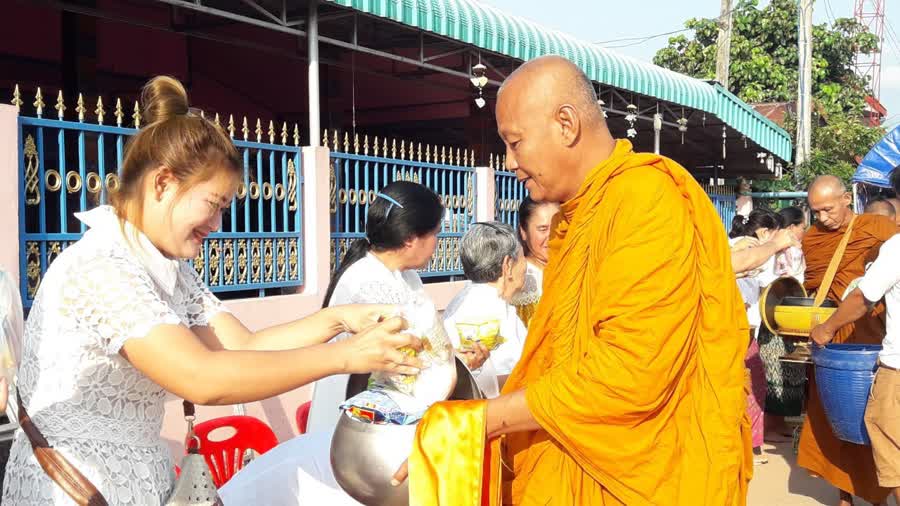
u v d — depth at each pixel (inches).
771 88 860.0
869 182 304.7
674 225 69.1
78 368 63.1
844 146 697.0
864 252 195.2
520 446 80.7
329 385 108.4
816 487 195.9
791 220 247.3
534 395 71.0
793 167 628.7
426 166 233.5
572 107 75.8
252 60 361.1
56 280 64.4
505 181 270.7
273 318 183.9
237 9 244.8
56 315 63.5
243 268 182.4
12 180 135.9
